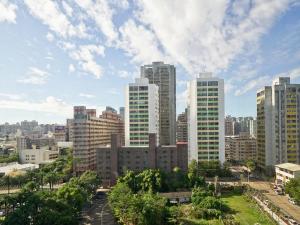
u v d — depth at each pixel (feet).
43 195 303.68
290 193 377.50
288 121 605.31
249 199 386.93
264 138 636.89
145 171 442.50
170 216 304.91
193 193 383.65
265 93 635.25
